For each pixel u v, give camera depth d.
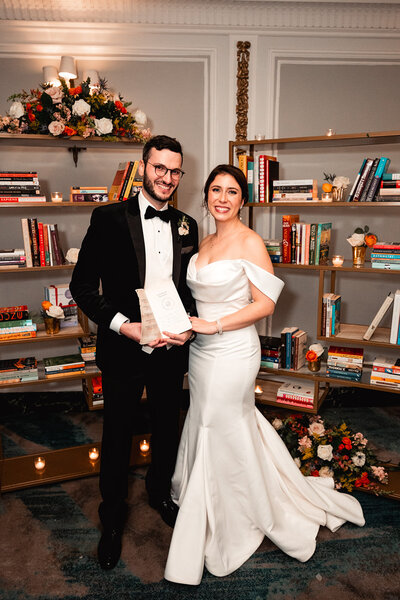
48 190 3.29
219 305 2.10
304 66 3.26
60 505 2.50
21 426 3.36
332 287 2.99
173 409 2.24
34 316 3.01
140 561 2.11
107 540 2.12
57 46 3.10
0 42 3.05
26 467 2.78
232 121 3.31
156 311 1.91
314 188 2.70
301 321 3.65
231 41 3.17
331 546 2.19
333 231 3.46
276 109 3.31
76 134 2.51
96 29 3.09
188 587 1.97
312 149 3.36
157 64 3.23
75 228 3.38
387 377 2.60
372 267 2.56
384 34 3.17
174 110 3.30
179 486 2.36
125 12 3.06
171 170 1.93
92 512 2.45
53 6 3.00
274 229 3.53
